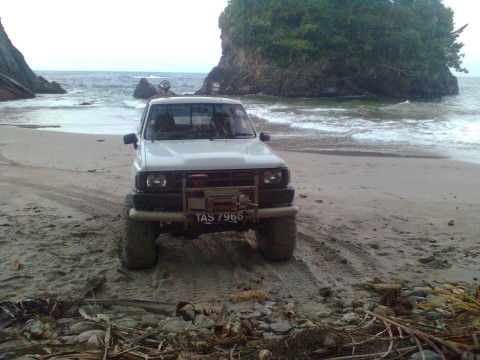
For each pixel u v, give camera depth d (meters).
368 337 3.74
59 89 56.56
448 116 26.00
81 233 6.70
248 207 5.09
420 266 5.63
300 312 4.34
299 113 28.89
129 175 10.82
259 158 5.35
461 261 5.81
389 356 3.42
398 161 12.93
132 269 5.51
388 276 5.32
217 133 6.38
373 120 24.09
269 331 4.00
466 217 7.73
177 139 6.22
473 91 73.56
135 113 29.45
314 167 12.00
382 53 56.72
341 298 4.70
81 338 3.74
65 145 15.20
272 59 56.53
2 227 6.95
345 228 7.13
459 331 3.68
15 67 51.47
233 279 5.26
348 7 56.25
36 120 24.67
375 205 8.50
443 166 12.24
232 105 6.74
